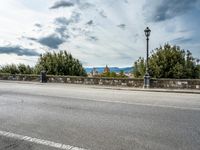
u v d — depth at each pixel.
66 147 3.55
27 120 5.35
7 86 16.16
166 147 3.58
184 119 5.55
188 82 14.38
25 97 9.68
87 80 18.52
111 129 4.60
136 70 23.72
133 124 5.02
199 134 4.29
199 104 8.05
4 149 3.45
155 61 22.41
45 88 14.66
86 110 6.68
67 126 4.82
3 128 4.65
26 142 3.78
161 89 14.18
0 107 7.13
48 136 4.11
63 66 30.69
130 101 8.71
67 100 8.84
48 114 6.06
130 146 3.61
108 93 11.98
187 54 22.89
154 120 5.42
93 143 3.74
